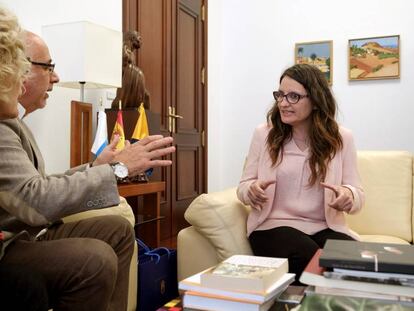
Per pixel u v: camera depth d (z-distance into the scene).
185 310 0.87
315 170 1.78
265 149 1.89
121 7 2.99
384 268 0.82
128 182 2.32
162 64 3.51
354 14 4.14
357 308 0.75
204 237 1.82
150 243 2.59
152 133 2.61
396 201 2.28
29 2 2.21
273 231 1.71
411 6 3.98
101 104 2.72
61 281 1.09
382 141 4.09
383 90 4.07
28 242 1.19
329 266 0.86
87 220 1.40
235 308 0.84
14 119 1.23
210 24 4.36
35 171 1.17
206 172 4.32
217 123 4.58
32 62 1.52
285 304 0.88
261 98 4.47
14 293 1.00
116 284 1.33
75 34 2.12
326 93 1.83
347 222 2.29
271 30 4.42
